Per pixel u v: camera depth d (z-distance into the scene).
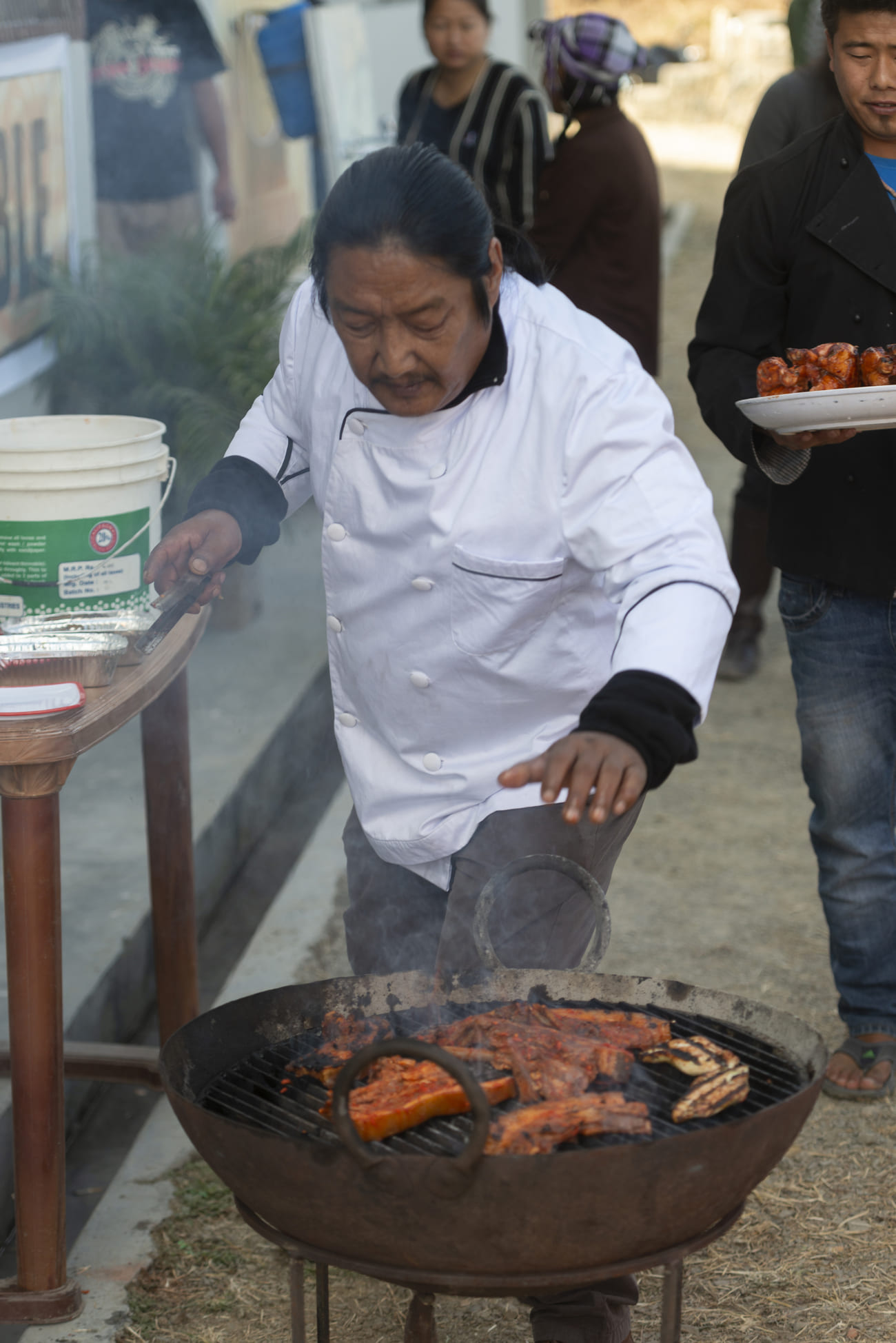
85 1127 3.29
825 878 3.20
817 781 3.12
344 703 2.39
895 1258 2.71
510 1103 1.85
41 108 4.68
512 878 2.22
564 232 5.02
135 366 4.86
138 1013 3.72
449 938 2.28
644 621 1.84
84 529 2.57
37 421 2.88
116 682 2.43
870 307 2.82
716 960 3.83
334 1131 1.78
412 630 2.19
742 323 2.95
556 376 2.02
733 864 4.44
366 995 2.15
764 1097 1.87
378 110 10.68
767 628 6.52
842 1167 2.98
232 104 7.04
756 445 2.75
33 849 2.30
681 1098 1.86
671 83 23.33
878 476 2.86
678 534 1.93
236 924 4.25
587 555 2.02
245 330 4.98
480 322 1.92
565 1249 1.65
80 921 3.70
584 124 5.00
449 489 2.08
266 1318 2.55
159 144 5.79
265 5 7.67
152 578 2.39
